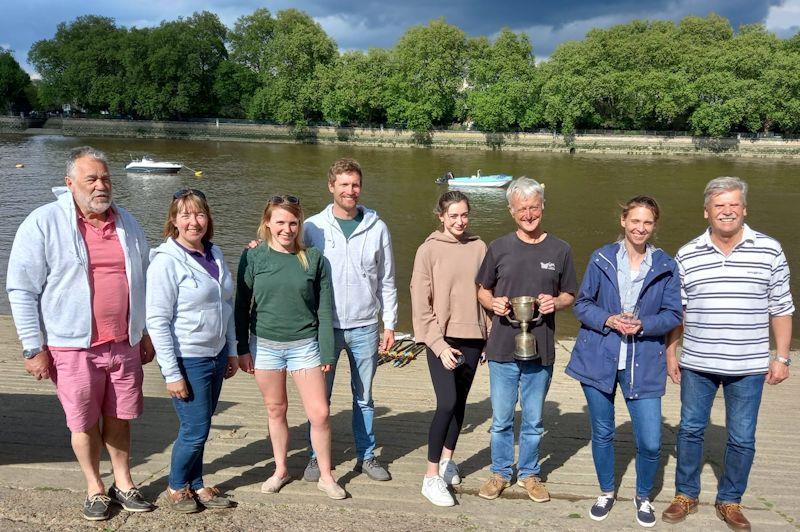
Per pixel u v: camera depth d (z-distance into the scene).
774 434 5.62
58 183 37.81
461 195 4.20
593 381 3.93
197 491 3.88
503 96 72.88
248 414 5.67
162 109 80.81
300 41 77.25
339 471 4.48
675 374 4.14
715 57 72.44
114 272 3.70
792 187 42.75
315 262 4.01
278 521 3.64
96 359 3.65
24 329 3.51
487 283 4.16
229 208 31.36
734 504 3.88
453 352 4.09
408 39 78.44
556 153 69.50
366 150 69.75
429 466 4.08
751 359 3.79
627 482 4.46
